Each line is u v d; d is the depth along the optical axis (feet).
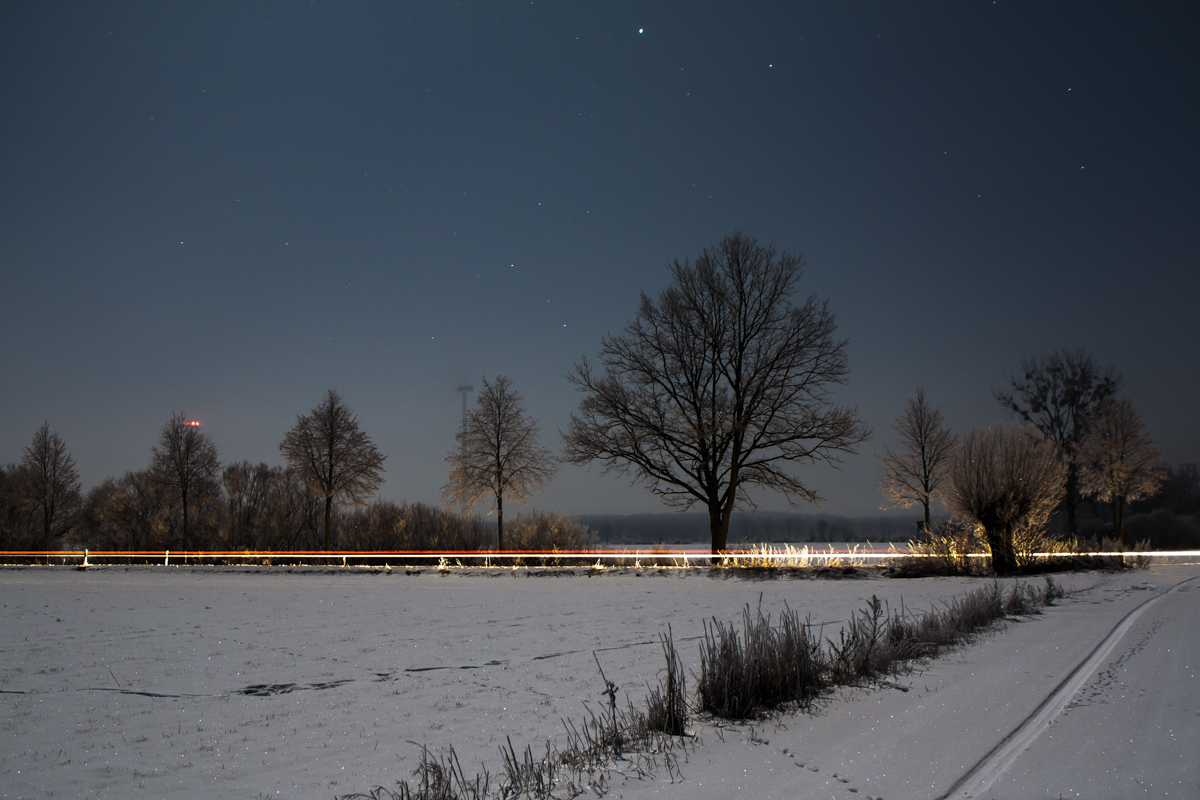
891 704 21.75
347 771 19.25
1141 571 74.49
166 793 17.76
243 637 45.11
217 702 27.96
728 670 23.11
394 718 24.93
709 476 105.50
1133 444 126.31
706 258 112.27
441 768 16.79
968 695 22.21
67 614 59.00
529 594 74.49
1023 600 45.27
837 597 61.82
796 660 24.52
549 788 15.93
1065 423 164.14
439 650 39.22
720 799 14.32
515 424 133.90
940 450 124.16
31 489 165.48
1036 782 14.39
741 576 91.81
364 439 140.67
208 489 160.66
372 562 135.13
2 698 28.96
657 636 42.14
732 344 108.68
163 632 47.70
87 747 22.09
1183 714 18.94
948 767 15.57
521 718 24.34
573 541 145.28
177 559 150.71
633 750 18.81
